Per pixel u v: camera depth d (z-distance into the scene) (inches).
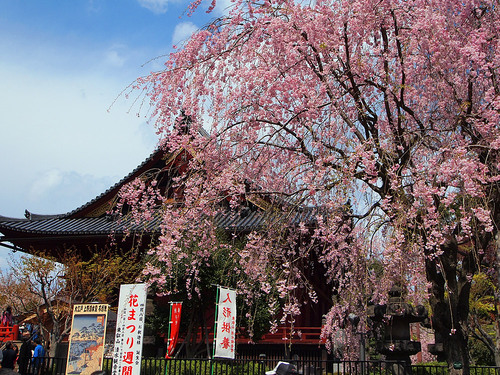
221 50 351.9
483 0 340.2
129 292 377.4
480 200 315.9
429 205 299.4
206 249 382.6
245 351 760.3
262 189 392.5
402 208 298.0
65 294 780.6
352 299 383.2
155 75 353.7
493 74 343.9
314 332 754.2
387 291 349.1
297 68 351.3
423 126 350.9
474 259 354.9
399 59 343.3
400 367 369.4
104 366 431.8
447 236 341.4
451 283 354.0
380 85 349.4
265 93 340.8
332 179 329.1
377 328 437.7
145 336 520.7
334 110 329.4
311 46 337.1
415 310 377.4
